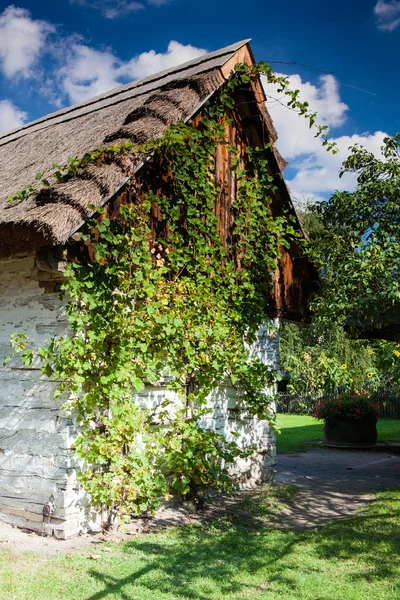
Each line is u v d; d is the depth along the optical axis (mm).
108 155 5367
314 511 6445
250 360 7945
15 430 5645
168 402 6121
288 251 9055
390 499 6816
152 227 6176
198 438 6109
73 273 4980
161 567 4340
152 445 6113
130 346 5430
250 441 8203
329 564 4477
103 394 5336
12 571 4152
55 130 8594
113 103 8648
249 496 7188
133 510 5684
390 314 6602
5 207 5371
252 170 8242
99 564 4375
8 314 6043
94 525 5441
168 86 6945
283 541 5105
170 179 6508
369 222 7289
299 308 9281
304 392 20078
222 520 5875
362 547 4898
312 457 11055
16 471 5551
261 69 7242
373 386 17188
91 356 5211
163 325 5816
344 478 8672
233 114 7957
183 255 6531
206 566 4387
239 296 7320
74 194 4836
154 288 5801
